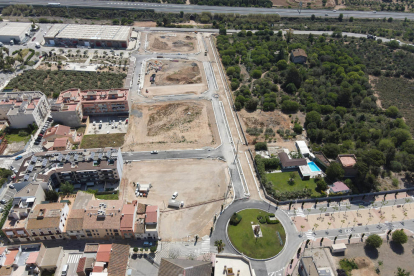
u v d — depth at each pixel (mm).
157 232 158500
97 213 159875
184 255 155125
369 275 149625
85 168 182000
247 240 162125
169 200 181500
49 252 149625
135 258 153500
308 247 159875
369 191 191250
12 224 153750
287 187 193125
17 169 198250
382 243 163125
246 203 181750
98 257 146125
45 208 160000
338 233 167375
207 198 184125
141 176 196375
